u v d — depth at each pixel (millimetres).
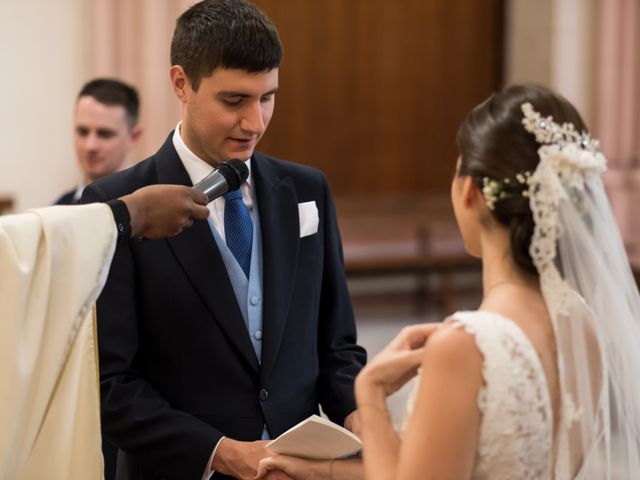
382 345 7391
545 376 1947
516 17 8469
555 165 1981
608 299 2055
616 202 8328
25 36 7156
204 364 2658
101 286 2174
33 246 2064
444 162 8570
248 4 2584
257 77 2551
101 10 7141
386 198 8484
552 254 1969
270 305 2727
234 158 2621
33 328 2068
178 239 2672
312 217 2871
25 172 7281
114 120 4449
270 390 2691
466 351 1884
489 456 1885
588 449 2041
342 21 8227
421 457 1874
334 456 2443
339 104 8312
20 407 2051
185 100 2664
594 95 8438
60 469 2172
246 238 2764
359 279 8359
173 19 7230
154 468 2572
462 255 8102
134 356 2691
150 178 2732
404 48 8383
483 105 2090
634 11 8289
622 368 2135
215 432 2561
